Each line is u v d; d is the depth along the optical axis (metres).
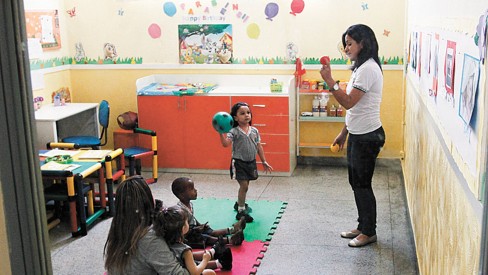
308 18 5.47
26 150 1.35
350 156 3.59
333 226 4.05
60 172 3.86
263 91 5.37
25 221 1.38
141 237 2.45
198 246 3.61
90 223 4.09
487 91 1.34
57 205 4.28
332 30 5.44
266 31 5.58
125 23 5.84
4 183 1.34
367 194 3.65
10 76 1.31
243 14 5.59
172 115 5.51
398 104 5.42
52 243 3.86
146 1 5.76
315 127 5.69
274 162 5.37
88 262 3.55
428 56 2.87
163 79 5.90
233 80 5.75
